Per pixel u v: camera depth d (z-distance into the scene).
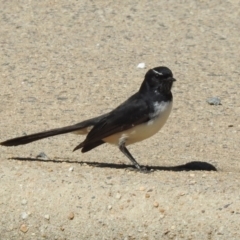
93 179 12.15
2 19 21.00
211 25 20.98
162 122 12.55
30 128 15.33
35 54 19.22
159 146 14.64
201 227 11.41
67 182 12.04
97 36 20.28
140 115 12.34
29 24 20.78
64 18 21.19
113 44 19.89
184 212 11.53
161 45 19.89
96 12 21.53
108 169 12.74
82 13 21.50
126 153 12.69
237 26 20.95
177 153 14.31
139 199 11.70
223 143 14.91
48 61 18.88
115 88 17.61
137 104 12.38
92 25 20.84
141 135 12.59
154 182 12.09
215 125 15.83
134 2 22.09
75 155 13.98
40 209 11.80
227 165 13.71
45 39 20.03
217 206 11.55
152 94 12.41
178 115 16.23
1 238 11.80
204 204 11.59
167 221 11.49
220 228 11.37
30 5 21.83
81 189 11.91
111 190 11.85
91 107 16.61
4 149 14.17
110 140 12.70
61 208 11.76
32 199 11.88
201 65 18.88
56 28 20.62
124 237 11.52
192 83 17.92
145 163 13.66
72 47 19.67
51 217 11.73
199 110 16.56
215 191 11.82
